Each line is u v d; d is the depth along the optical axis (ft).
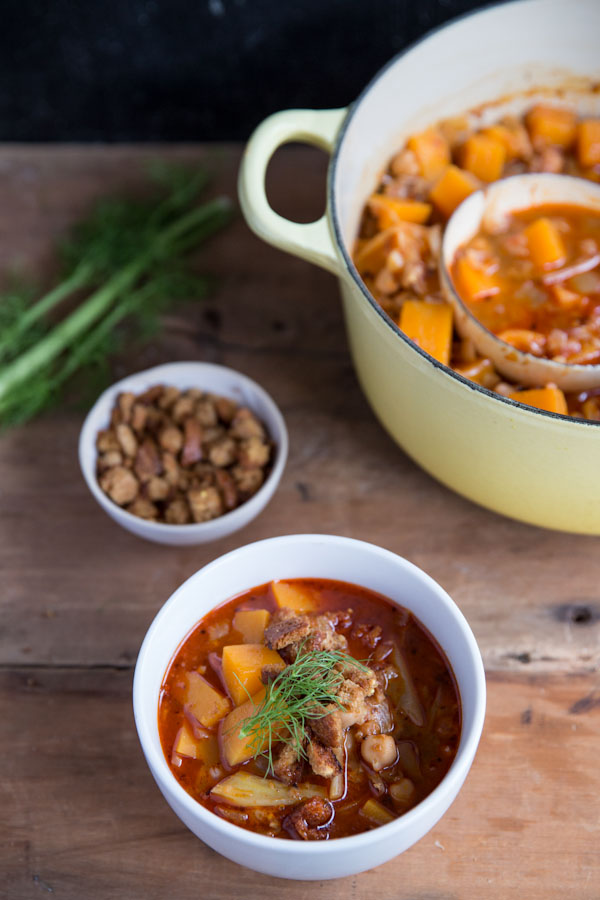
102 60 2.74
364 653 1.88
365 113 2.21
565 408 2.03
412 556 2.18
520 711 2.02
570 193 2.28
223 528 2.11
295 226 2.01
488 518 2.22
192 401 2.24
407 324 2.11
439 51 2.30
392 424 2.15
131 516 2.09
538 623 2.10
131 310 2.49
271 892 1.88
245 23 2.65
